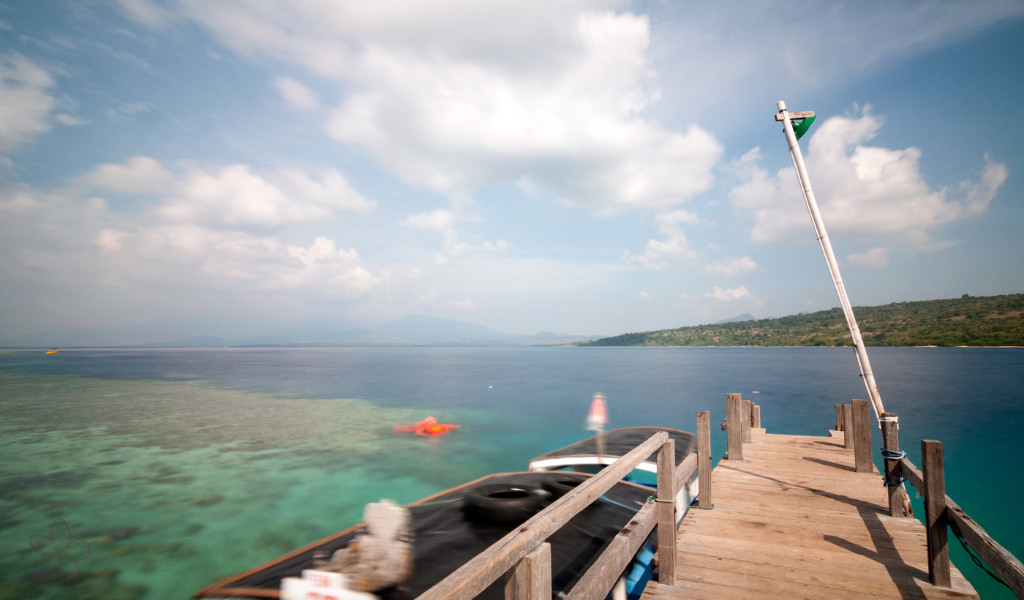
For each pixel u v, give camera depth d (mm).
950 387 55000
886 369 87062
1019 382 60406
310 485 20797
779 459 10406
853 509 7129
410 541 5898
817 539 6031
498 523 6473
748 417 12547
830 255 7270
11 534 15289
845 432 11422
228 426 34375
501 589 5004
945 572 4707
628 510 7516
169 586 12359
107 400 50469
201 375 88750
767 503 7457
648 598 4641
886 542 5895
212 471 22812
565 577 5418
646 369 98750
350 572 4914
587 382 68438
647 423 35750
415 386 64500
